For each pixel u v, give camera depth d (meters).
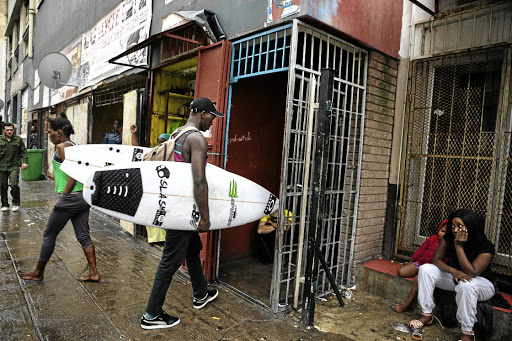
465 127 3.35
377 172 3.74
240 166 4.00
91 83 7.41
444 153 3.48
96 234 5.11
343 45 3.27
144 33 5.11
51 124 3.23
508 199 3.07
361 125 3.52
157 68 4.81
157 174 2.54
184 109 5.09
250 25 3.28
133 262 4.03
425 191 3.63
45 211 6.29
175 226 2.54
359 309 3.20
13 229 5.00
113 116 8.39
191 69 4.73
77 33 8.40
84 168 3.24
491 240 3.12
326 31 3.06
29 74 14.11
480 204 3.22
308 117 2.97
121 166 2.50
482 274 2.71
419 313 3.15
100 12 6.90
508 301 2.84
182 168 2.56
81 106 8.24
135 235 5.05
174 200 2.54
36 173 10.20
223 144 3.55
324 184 2.73
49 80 7.30
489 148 3.18
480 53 3.23
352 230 3.59
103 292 3.18
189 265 2.96
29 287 3.18
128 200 2.46
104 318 2.73
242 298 3.30
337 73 3.79
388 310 3.21
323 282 3.45
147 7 5.04
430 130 3.60
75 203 3.19
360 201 3.58
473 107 3.30
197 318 2.85
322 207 2.76
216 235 3.64
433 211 3.56
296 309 3.08
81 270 3.67
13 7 16.48
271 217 4.33
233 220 2.91
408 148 3.72
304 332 2.75
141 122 5.02
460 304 2.62
